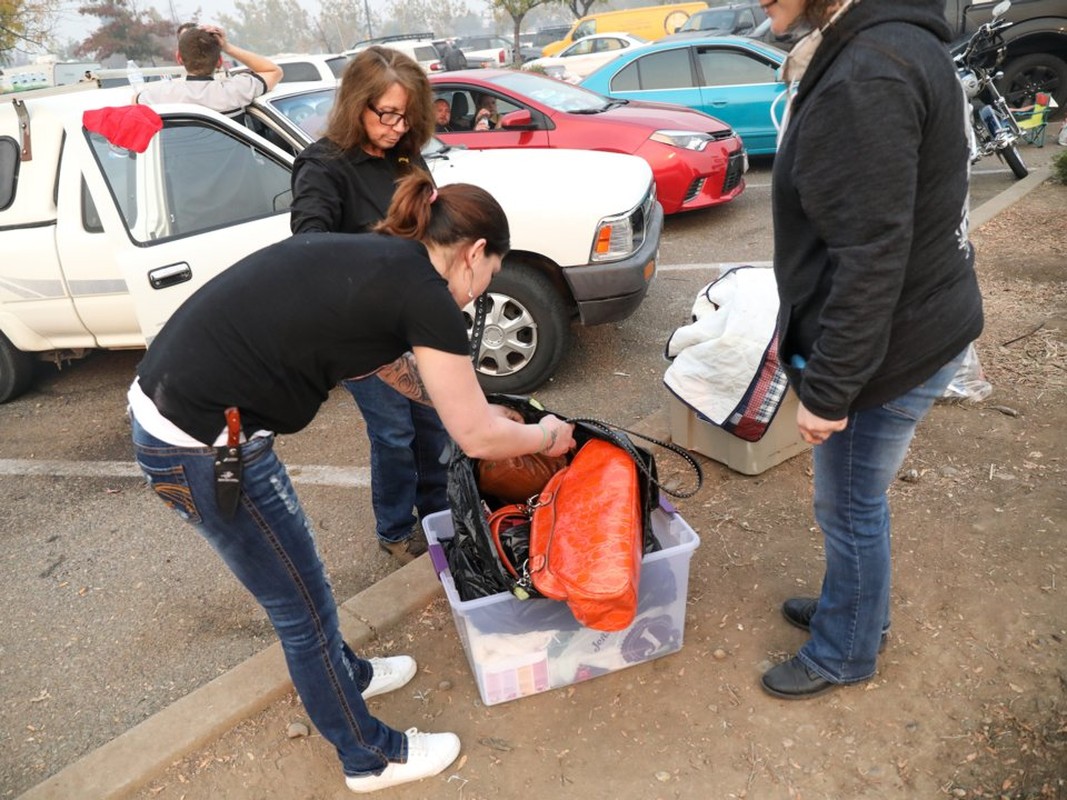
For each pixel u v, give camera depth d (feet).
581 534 6.68
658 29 66.90
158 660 9.09
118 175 12.60
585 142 22.80
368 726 6.76
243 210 13.51
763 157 32.99
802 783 6.73
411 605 9.10
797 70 5.38
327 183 8.07
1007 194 22.65
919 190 5.28
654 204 15.56
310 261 5.44
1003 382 12.69
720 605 8.75
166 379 5.37
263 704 8.02
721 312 10.60
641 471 7.24
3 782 7.68
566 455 7.91
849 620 7.07
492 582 7.20
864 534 6.68
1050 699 7.20
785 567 9.21
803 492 10.54
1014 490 10.07
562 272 13.55
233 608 9.87
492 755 7.30
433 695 8.03
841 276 5.24
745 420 10.24
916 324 5.70
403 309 5.39
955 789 6.53
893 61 4.83
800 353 6.26
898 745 6.96
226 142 13.58
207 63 14.32
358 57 7.84
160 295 12.45
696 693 7.70
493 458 6.28
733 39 29.48
